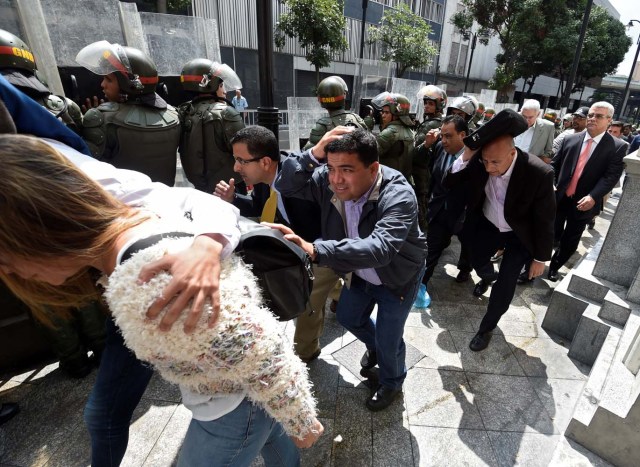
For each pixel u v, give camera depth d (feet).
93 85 13.34
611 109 10.67
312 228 6.37
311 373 7.48
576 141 11.33
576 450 5.37
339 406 6.71
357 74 23.17
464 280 11.75
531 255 7.77
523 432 6.31
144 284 2.02
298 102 13.00
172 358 2.26
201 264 2.13
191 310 2.02
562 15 57.21
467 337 8.91
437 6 70.95
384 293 5.73
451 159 9.75
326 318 9.43
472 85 86.48
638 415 4.85
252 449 3.22
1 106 3.56
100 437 4.27
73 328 6.67
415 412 6.64
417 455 5.84
